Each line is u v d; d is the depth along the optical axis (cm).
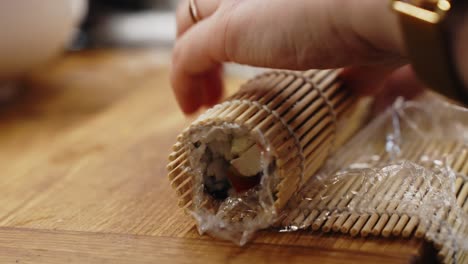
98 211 43
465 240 36
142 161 50
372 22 34
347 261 35
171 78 47
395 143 48
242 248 37
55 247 39
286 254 36
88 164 50
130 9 91
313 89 42
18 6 59
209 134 38
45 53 64
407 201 39
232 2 40
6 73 63
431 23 30
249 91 40
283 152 37
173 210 42
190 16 44
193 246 38
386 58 37
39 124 60
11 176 49
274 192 37
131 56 81
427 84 32
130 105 63
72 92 68
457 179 42
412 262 35
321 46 36
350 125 49
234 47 39
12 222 42
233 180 39
